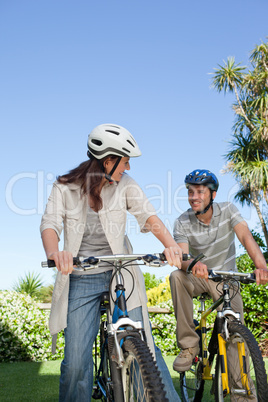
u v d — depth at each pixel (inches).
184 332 126.3
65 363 87.7
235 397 98.3
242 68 616.7
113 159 92.0
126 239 99.2
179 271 124.7
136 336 74.9
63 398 88.2
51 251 82.2
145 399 63.6
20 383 189.8
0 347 272.8
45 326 284.7
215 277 104.9
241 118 604.4
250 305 282.8
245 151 589.0
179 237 128.3
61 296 89.0
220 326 104.2
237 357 99.2
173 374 195.6
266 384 87.2
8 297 297.3
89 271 92.1
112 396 84.0
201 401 141.0
